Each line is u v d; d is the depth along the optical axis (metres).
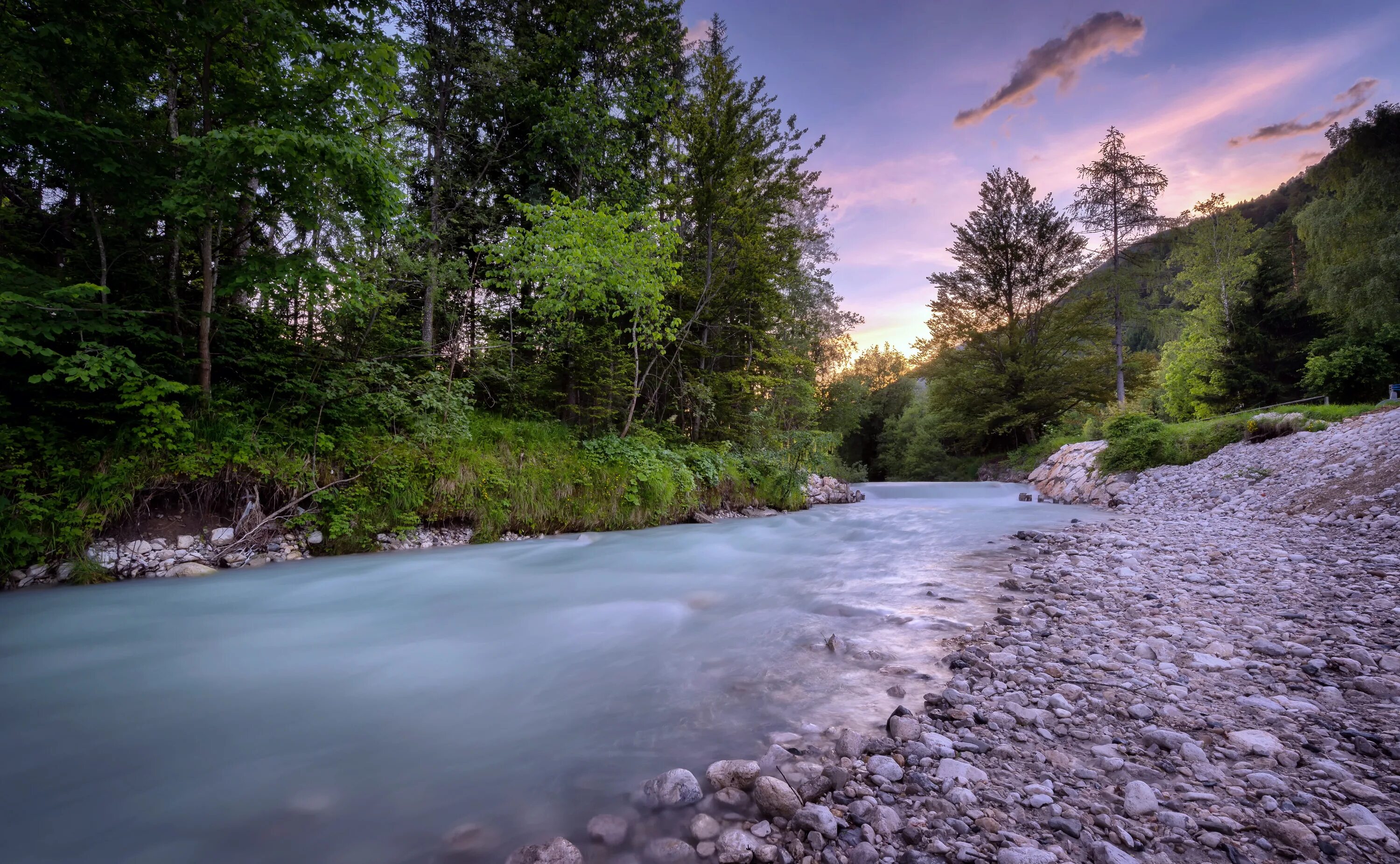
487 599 5.94
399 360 10.85
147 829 2.20
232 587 6.39
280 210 8.10
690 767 2.53
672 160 17.11
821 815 2.04
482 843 2.05
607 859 1.94
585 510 11.05
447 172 13.29
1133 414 16.61
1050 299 35.50
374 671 3.89
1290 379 23.48
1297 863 1.75
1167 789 2.20
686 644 4.34
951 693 3.12
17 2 6.93
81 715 3.24
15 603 5.75
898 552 8.50
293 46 7.50
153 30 7.53
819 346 29.91
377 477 8.70
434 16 13.15
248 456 7.67
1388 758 2.37
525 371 12.55
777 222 19.67
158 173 7.62
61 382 6.84
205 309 7.84
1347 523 7.97
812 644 4.23
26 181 7.84
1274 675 3.33
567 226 11.44
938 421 40.62
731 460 15.64
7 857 2.03
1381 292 23.11
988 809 2.08
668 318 15.31
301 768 2.64
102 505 6.69
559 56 14.88
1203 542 7.75
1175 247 35.69
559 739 2.85
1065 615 4.68
